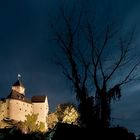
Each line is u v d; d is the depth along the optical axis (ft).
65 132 75.77
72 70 78.13
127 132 78.13
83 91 76.07
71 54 79.41
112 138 72.84
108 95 75.82
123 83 77.61
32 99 517.96
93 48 80.23
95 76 77.71
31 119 488.85
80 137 73.26
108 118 74.38
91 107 74.43
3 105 465.06
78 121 75.72
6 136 157.79
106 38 81.41
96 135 72.64
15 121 456.45
